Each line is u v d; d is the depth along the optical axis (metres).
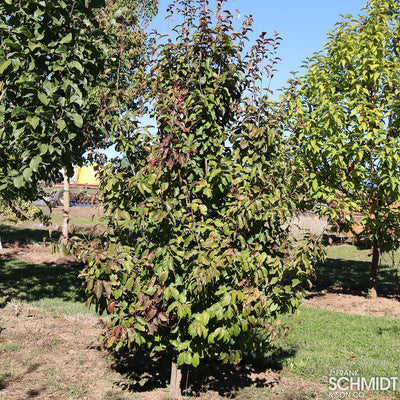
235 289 3.96
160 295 3.90
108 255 3.80
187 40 4.39
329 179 9.53
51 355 5.48
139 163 4.46
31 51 4.94
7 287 8.98
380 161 9.10
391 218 9.22
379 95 9.59
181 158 3.72
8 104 5.56
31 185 5.61
